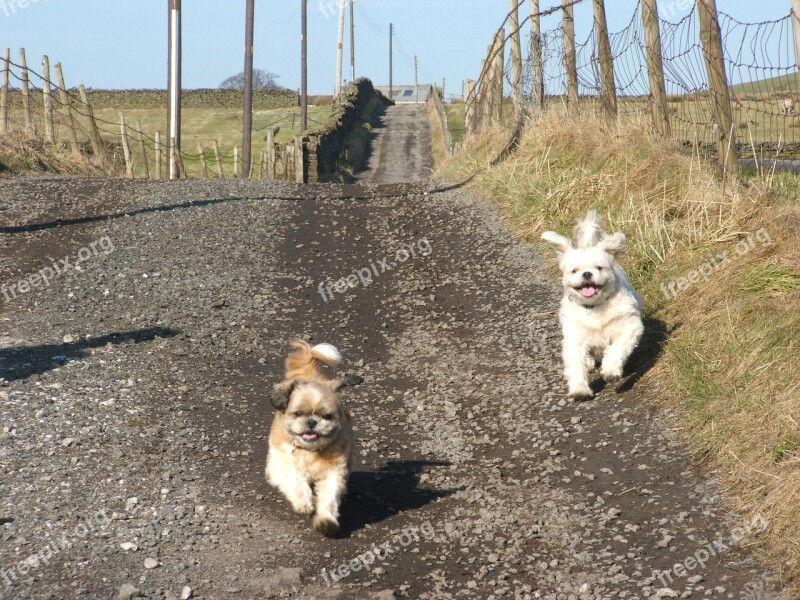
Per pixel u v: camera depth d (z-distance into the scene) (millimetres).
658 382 6746
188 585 5852
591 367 6977
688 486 6227
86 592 5809
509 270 8070
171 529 6070
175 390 6867
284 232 8938
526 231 8445
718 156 7711
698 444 6367
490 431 6676
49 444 6441
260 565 5949
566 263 6758
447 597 5852
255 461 6457
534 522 6145
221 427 6637
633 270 7371
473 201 9766
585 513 6168
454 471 6434
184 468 6371
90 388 6824
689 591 5820
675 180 7887
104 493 6211
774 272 6844
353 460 6496
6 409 6625
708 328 6789
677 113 9258
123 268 8141
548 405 6801
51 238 8617
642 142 8383
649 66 8352
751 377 6441
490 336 7398
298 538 6074
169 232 8742
